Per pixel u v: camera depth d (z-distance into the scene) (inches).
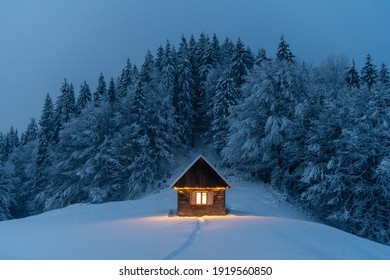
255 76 1966.0
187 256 518.3
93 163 2108.8
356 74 2342.5
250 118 1819.6
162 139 2176.4
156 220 994.1
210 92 2476.6
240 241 613.6
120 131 2194.9
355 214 1374.3
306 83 1900.8
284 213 1505.9
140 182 1979.6
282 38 2292.1
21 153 2965.1
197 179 1146.7
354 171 1423.5
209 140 2455.7
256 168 1845.5
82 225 977.5
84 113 2415.1
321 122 1550.2
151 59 2984.7
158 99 2253.9
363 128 1445.6
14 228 1070.4
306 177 1476.4
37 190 2498.8
